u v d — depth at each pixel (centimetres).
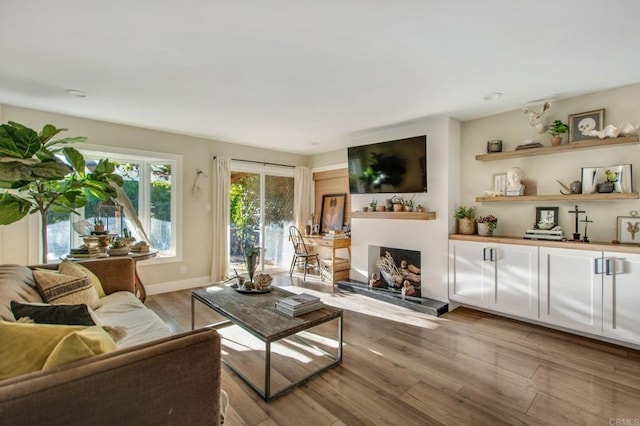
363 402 197
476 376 227
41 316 138
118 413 97
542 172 336
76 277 234
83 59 229
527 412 188
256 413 187
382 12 174
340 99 314
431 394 206
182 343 111
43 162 278
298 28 190
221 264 491
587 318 281
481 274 346
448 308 369
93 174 327
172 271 451
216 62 234
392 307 384
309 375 226
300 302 236
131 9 170
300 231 591
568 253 291
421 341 287
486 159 363
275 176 578
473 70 248
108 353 102
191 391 113
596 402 198
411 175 400
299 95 303
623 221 286
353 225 481
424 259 396
